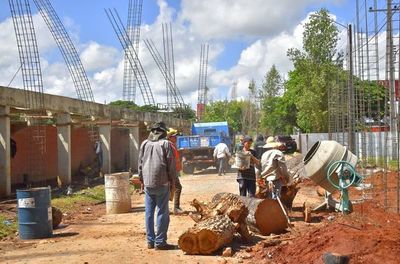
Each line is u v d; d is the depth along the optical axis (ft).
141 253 30.73
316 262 25.44
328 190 42.42
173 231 37.70
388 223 34.76
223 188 71.20
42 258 30.22
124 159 124.47
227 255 29.55
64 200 58.54
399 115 42.88
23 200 36.45
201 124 131.23
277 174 41.11
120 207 49.24
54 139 88.22
